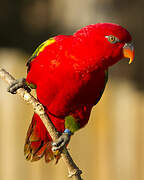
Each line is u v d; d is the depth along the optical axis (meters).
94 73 8.83
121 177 13.97
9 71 13.90
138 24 21.91
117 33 8.72
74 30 22.00
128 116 14.04
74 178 8.48
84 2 21.52
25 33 23.69
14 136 13.68
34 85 9.09
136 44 21.81
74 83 8.70
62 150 8.79
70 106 9.04
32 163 13.86
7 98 13.64
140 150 14.02
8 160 13.70
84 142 13.98
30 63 9.01
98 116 14.07
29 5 23.98
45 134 9.61
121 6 21.39
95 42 8.61
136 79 21.20
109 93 14.16
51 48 8.72
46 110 9.26
